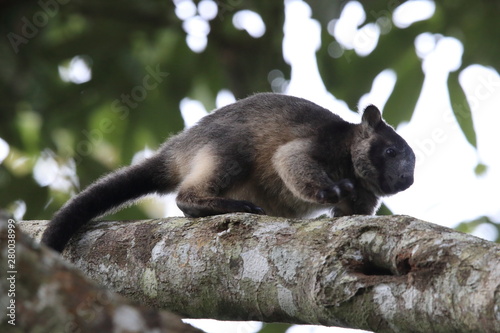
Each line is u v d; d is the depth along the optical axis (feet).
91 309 14.74
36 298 14.73
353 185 37.68
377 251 22.00
